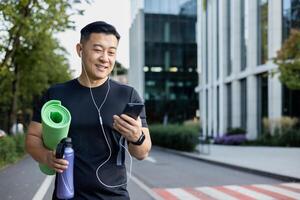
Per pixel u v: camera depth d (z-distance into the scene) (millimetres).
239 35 43562
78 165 2670
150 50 66312
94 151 2686
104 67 2725
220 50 47875
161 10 66812
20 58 20500
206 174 15812
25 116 36500
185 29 67188
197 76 67000
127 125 2525
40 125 2744
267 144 35625
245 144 37281
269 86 36906
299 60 27188
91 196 2678
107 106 2729
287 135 34625
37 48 20297
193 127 30031
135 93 2832
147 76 66062
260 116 39500
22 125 33812
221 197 10617
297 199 10211
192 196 10812
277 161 19766
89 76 2740
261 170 15586
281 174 14281
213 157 22547
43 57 22422
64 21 15773
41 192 10570
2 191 10727
